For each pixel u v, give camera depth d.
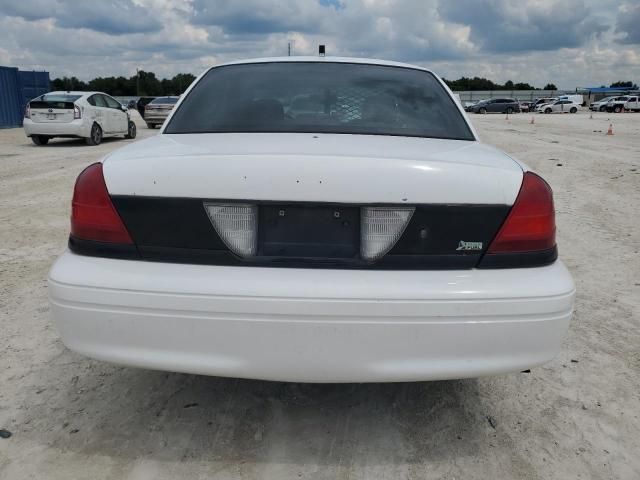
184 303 1.91
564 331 2.02
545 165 11.12
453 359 1.94
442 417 2.54
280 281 1.90
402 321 1.90
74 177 9.32
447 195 1.95
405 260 1.96
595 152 13.59
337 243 1.96
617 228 6.11
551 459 2.27
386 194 1.92
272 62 3.11
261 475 2.14
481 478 2.15
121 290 1.94
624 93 75.56
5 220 6.15
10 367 2.91
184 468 2.17
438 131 2.62
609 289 4.21
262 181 1.92
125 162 2.06
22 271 4.42
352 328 1.90
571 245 5.42
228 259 1.96
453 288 1.91
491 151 2.36
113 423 2.45
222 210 1.95
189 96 2.87
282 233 1.96
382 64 3.14
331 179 1.92
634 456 2.30
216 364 1.95
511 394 2.75
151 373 2.88
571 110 51.41
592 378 2.91
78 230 2.06
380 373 1.94
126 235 2.00
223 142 2.24
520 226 1.99
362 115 2.65
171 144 2.28
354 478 2.14
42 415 2.50
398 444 2.35
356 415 2.55
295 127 2.55
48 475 2.11
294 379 1.98
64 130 14.85
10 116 22.67
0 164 10.98
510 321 1.94
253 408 2.59
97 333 1.99
